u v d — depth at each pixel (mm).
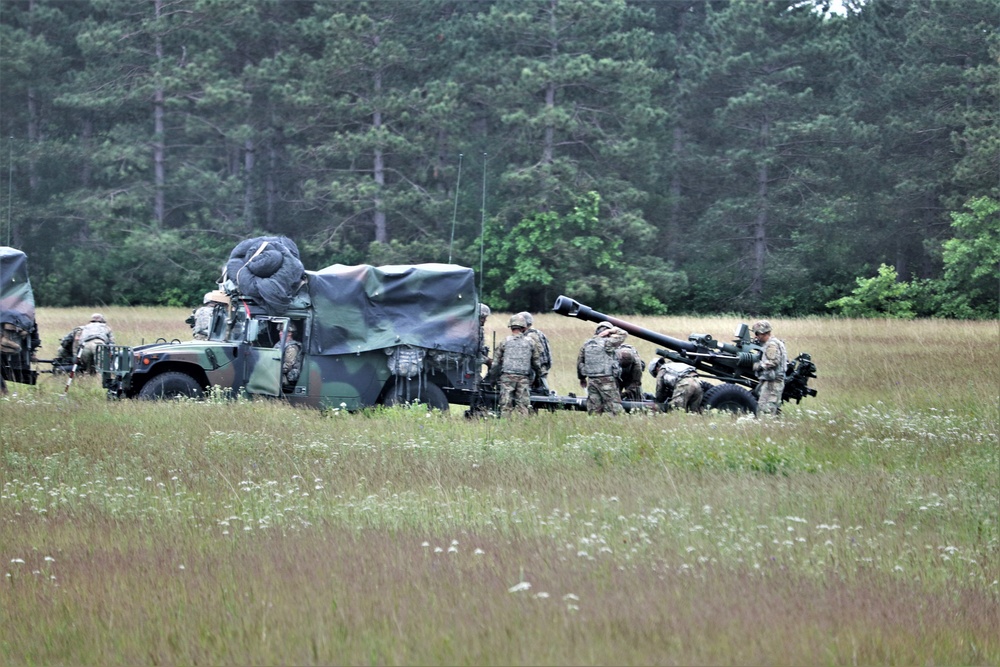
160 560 30250
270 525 34312
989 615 27266
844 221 196375
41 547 31938
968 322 139500
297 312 62688
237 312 63625
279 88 193625
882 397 76688
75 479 40969
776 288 199375
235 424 52438
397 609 25812
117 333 116500
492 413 62562
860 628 25344
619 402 61562
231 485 39938
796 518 34469
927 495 41562
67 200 195750
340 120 197250
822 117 194875
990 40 191625
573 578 28281
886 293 182375
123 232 197000
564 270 190875
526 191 190500
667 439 51250
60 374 72688
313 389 62406
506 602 26203
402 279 64188
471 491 39781
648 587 27844
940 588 29688
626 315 192500
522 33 198625
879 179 199500
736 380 67188
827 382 85500
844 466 48219
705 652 23359
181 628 24828
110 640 24344
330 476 42406
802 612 26234
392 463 44750
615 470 45250
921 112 196625
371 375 63750
